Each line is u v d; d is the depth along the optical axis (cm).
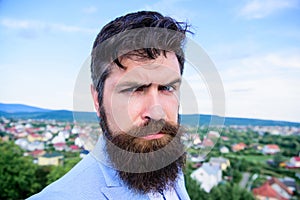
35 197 57
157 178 50
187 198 67
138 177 49
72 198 54
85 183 56
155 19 46
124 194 53
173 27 46
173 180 54
